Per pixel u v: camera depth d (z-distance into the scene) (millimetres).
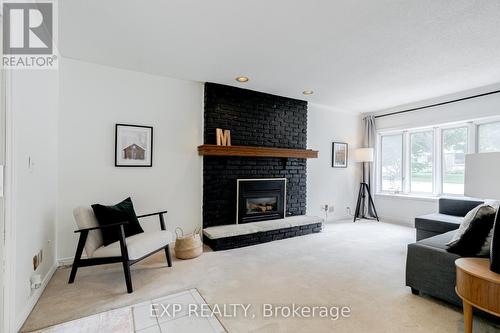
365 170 5340
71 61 2805
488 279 1315
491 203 3207
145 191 3223
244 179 3781
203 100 3621
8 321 1528
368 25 2111
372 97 4289
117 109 3051
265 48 2541
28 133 1863
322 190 4902
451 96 4066
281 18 2020
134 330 1640
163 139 3336
